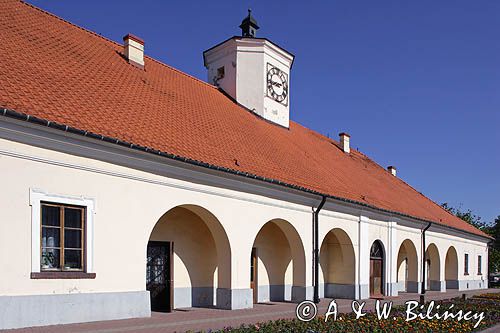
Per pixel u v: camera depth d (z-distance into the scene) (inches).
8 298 374.9
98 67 603.2
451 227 1280.8
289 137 947.3
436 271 1268.5
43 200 404.2
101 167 450.9
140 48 723.4
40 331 373.4
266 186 643.5
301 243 724.7
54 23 632.4
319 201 756.6
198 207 555.8
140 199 485.1
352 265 872.3
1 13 548.4
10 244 380.5
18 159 389.4
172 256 603.2
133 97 588.7
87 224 435.8
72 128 411.5
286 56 980.6
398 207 1040.2
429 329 526.6
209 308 611.2
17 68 454.6
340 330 481.1
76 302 421.4
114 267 456.4
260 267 765.3
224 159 590.9
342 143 1245.1
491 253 2146.9
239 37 922.7
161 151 488.4
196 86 836.6
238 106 897.5
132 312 468.8
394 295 999.6
